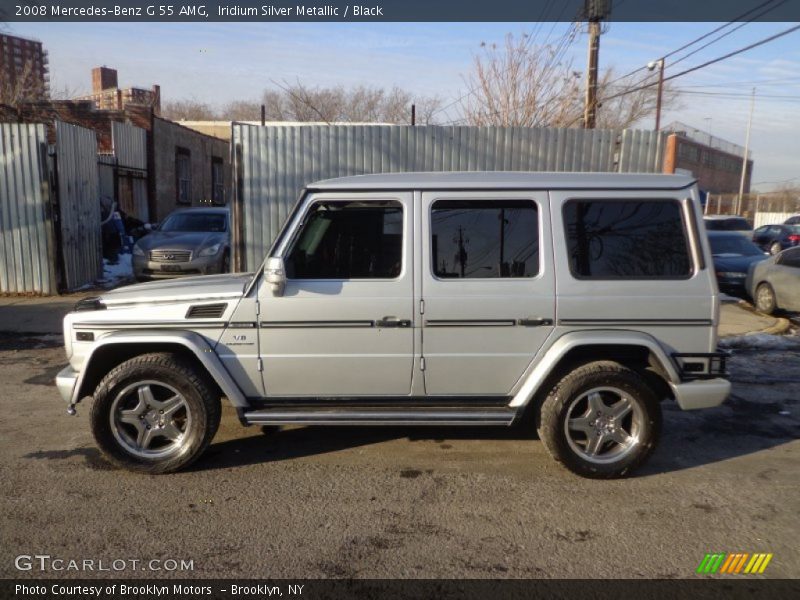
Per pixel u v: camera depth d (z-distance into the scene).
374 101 30.08
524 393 4.22
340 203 4.19
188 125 31.64
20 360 7.51
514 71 16.94
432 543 3.46
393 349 4.21
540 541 3.49
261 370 4.24
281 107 29.61
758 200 44.94
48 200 11.09
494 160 10.66
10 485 4.14
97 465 4.48
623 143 10.75
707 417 5.71
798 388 6.66
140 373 4.18
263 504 3.91
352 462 4.58
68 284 11.68
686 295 4.18
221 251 12.30
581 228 4.21
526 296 4.15
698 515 3.80
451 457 4.68
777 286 10.80
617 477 4.27
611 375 4.13
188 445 4.28
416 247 4.17
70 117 19.02
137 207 18.86
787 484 4.27
